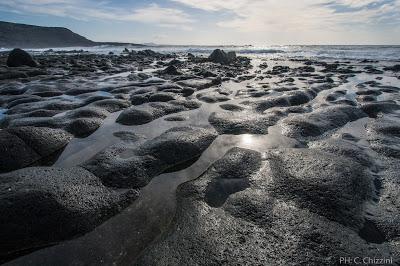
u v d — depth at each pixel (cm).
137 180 223
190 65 1354
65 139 310
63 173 217
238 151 271
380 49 3034
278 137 321
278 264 143
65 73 962
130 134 325
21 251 157
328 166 227
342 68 1118
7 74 824
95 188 206
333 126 355
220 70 1101
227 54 1639
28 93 554
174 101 464
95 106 430
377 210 188
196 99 518
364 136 326
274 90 594
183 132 307
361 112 413
